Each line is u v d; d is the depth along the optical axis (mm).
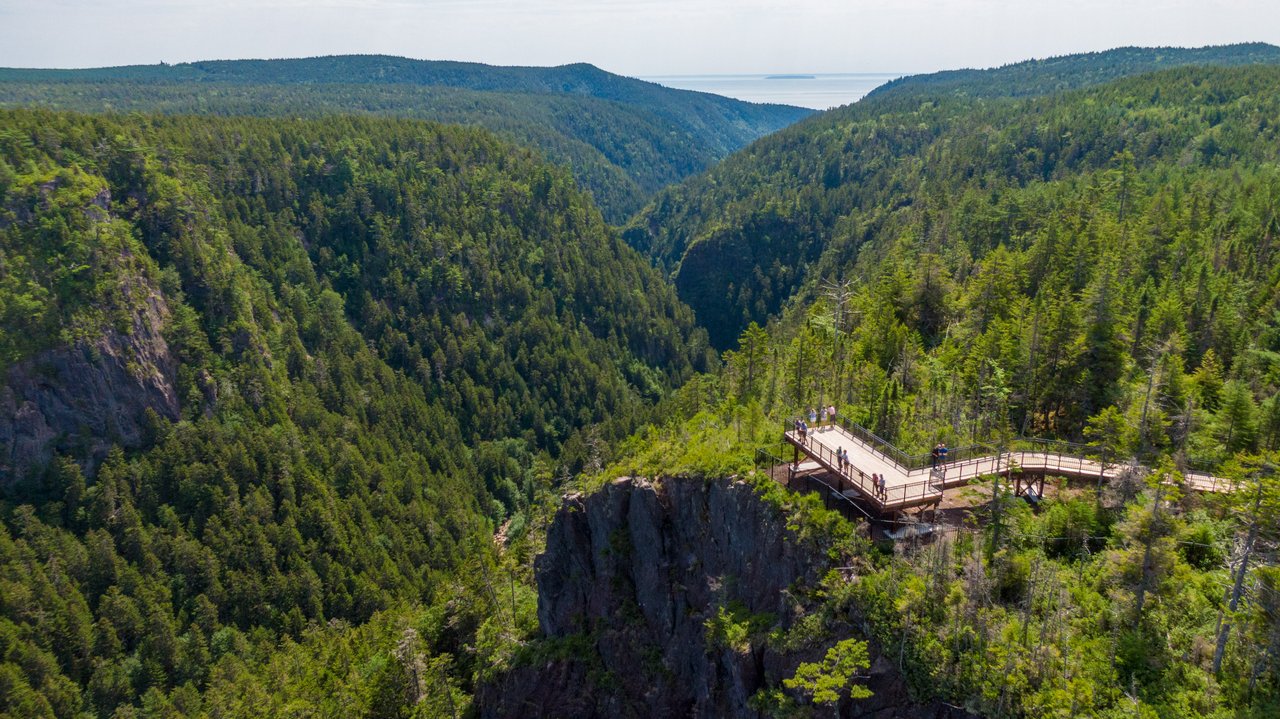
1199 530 39594
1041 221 131750
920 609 37031
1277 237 98938
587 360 192875
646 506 54750
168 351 136125
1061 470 46844
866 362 71375
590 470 111562
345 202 194375
